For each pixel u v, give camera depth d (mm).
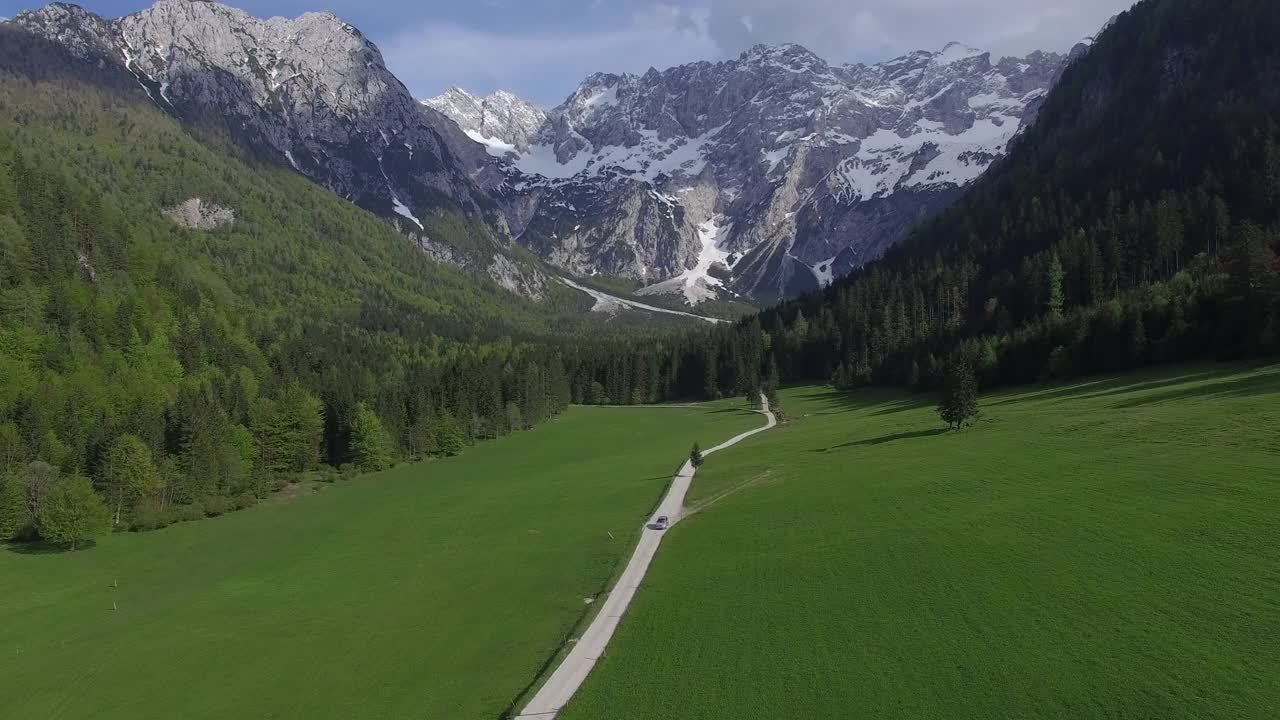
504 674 55844
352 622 70875
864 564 63812
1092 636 46125
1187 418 87125
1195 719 37625
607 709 48156
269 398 166500
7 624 81812
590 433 190500
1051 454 86000
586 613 64750
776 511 85312
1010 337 166125
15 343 158625
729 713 45625
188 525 121750
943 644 48750
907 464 94938
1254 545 52125
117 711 58125
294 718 53406
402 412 178250
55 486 113938
